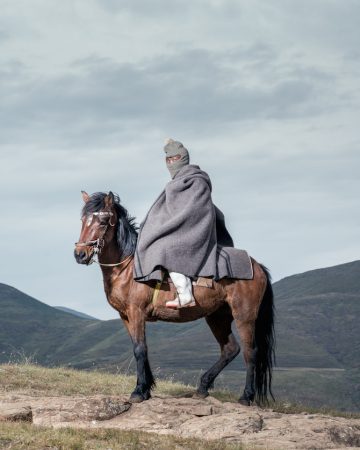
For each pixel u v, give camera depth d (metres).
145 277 9.47
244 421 9.00
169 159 10.25
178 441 8.14
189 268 9.64
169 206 9.80
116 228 9.76
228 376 89.44
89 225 9.57
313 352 124.50
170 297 9.65
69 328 162.12
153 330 155.25
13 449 7.18
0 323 162.25
